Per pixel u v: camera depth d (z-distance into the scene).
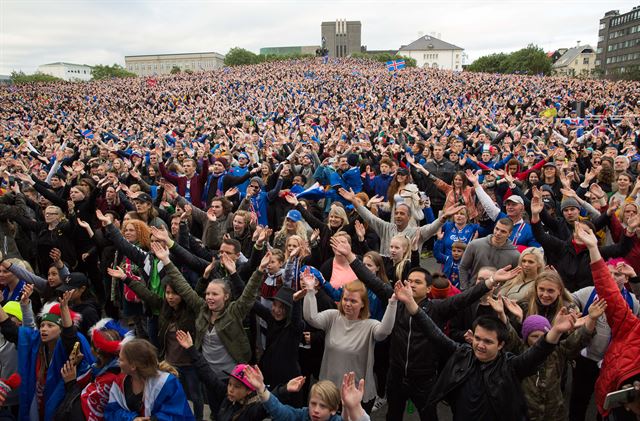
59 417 3.93
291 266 5.41
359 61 94.56
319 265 7.02
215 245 7.51
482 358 3.66
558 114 28.55
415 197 7.35
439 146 11.39
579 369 4.63
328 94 47.41
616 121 23.42
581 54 149.25
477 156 14.76
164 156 15.17
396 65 52.69
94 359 4.23
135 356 3.62
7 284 5.92
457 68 160.50
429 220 7.80
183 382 4.98
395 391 4.57
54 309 4.32
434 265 9.70
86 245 7.88
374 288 4.73
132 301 6.10
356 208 7.18
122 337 4.09
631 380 3.75
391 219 7.95
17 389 4.45
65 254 7.68
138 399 3.75
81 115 37.84
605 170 8.94
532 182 9.26
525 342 4.20
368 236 7.34
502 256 5.96
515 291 5.09
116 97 52.81
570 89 46.53
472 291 4.44
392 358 4.54
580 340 3.94
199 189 10.17
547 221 7.05
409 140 18.14
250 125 24.50
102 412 3.88
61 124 29.16
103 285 7.85
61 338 4.19
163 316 5.08
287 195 7.56
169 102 46.75
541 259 5.07
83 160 14.38
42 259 7.77
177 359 4.91
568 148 13.20
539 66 104.25
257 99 45.81
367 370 4.48
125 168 12.13
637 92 42.12
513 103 34.78
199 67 168.38
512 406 3.55
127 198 9.05
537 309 4.70
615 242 6.61
